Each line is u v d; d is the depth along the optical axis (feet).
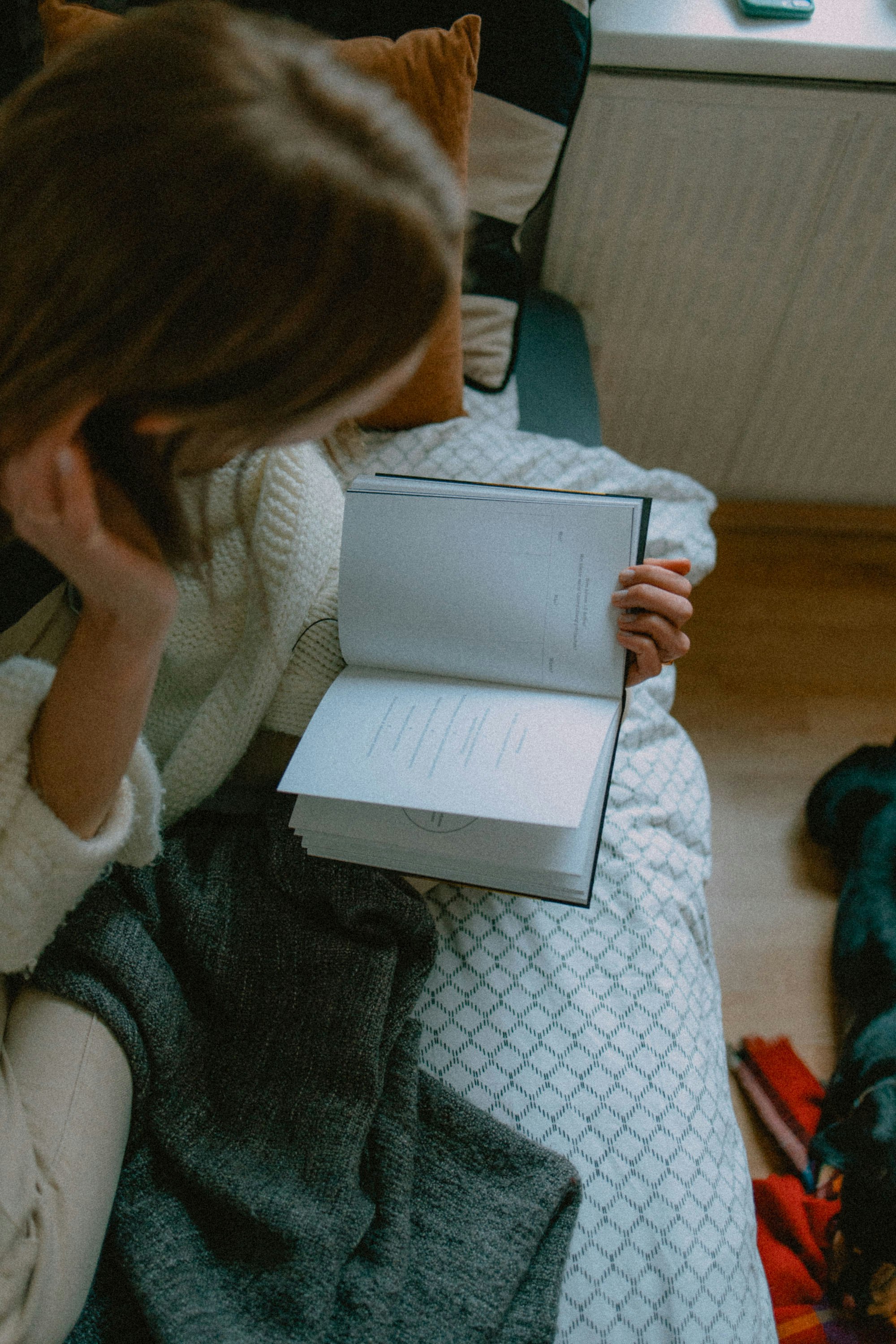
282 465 2.34
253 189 0.89
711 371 4.73
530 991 2.45
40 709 1.63
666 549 3.58
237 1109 2.07
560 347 4.09
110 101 0.90
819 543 5.50
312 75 0.97
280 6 3.07
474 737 2.16
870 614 5.20
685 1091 2.35
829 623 5.15
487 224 3.57
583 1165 2.21
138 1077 1.98
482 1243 1.99
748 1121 3.53
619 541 2.14
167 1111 2.03
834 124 3.69
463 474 3.30
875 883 3.81
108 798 1.69
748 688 4.85
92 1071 1.86
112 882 2.24
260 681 2.42
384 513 2.24
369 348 1.03
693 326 4.51
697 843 3.04
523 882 2.12
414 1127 2.13
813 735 4.69
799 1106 3.49
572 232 4.15
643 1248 2.12
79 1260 1.68
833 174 3.86
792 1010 3.81
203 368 1.00
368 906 2.28
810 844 4.28
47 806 1.63
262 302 0.94
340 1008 2.15
